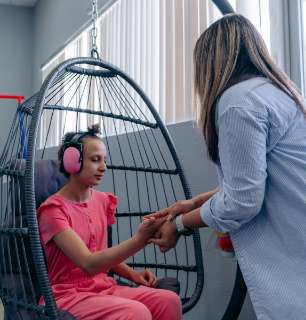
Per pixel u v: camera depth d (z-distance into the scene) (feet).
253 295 3.01
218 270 5.87
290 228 2.96
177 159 5.34
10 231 3.73
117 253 3.68
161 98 7.43
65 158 4.20
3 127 13.96
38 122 3.92
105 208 4.65
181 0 7.09
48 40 13.19
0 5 14.60
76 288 3.97
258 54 3.33
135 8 8.40
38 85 13.91
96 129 4.56
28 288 3.95
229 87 3.18
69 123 10.27
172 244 3.69
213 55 3.35
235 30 3.37
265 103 3.04
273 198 3.06
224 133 3.04
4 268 3.95
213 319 5.90
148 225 3.70
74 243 3.81
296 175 3.01
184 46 6.96
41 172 4.59
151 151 7.22
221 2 4.86
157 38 7.73
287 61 5.38
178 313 4.05
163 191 6.98
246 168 2.94
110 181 8.36
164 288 4.29
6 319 3.84
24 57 14.62
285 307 2.85
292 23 5.37
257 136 2.95
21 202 4.08
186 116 6.84
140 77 8.11
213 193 3.93
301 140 3.12
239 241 3.16
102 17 9.74
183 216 3.56
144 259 6.41
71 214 4.14
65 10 11.85
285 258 2.95
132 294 4.05
